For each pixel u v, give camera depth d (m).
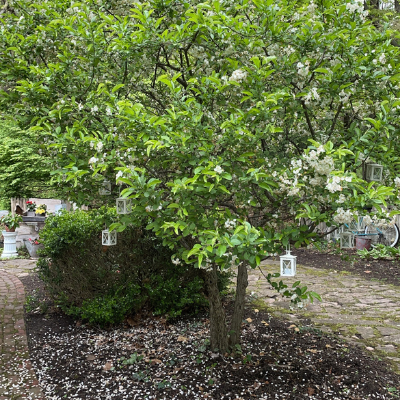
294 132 3.08
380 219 2.22
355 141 2.44
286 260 2.34
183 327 4.14
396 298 5.35
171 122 2.19
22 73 2.78
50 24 2.73
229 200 2.73
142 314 4.39
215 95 2.48
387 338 3.91
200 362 3.28
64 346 3.76
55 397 2.85
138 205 2.20
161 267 4.39
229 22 2.38
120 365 3.32
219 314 3.39
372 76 2.51
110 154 2.38
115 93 2.94
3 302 5.16
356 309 4.86
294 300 2.76
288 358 3.39
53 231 4.46
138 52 2.70
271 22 2.45
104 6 3.02
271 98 2.16
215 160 2.11
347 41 2.45
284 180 2.15
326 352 3.52
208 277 3.35
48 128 2.46
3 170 9.68
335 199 2.20
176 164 2.57
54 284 4.65
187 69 2.95
